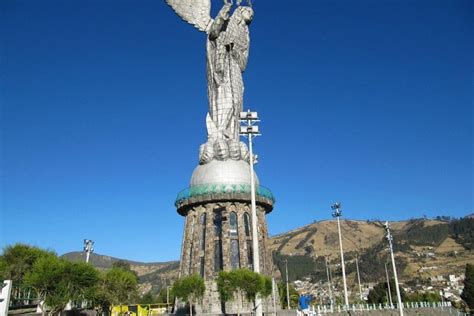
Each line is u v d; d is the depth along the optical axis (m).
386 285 123.50
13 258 43.88
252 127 39.38
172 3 68.88
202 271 58.28
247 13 71.19
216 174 61.06
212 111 67.12
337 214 76.19
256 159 41.84
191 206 62.22
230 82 67.50
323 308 74.56
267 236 63.81
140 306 81.31
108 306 63.72
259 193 61.75
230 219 59.84
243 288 43.81
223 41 68.31
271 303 57.22
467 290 117.94
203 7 70.06
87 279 40.12
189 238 61.53
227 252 57.41
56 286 37.59
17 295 48.38
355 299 160.50
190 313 50.53
